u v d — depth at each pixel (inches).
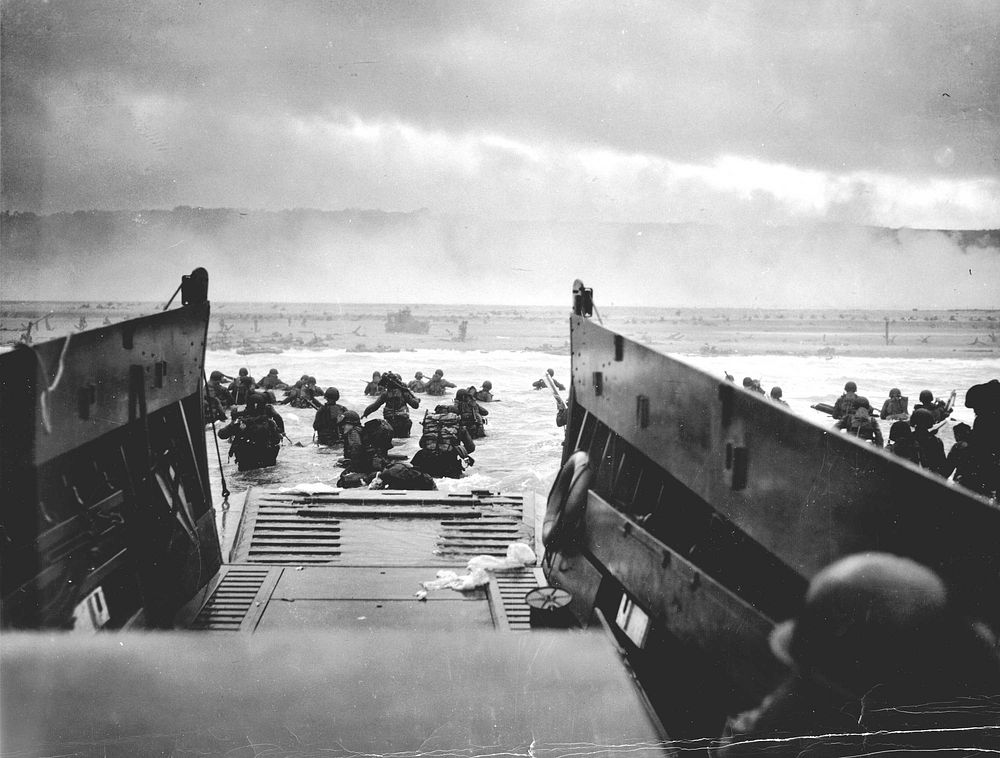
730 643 107.8
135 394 173.9
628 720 117.4
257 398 464.4
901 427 359.6
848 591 83.8
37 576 128.0
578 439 206.2
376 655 156.3
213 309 4222.4
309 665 151.7
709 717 111.0
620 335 166.6
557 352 1540.4
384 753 110.6
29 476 128.3
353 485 379.9
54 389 134.7
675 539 136.1
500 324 2908.5
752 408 105.7
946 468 346.0
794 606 95.1
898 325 2908.5
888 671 78.0
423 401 780.0
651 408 144.6
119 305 3144.7
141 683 134.3
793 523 95.3
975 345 1818.4
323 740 116.1
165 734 116.0
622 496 166.2
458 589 214.5
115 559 155.7
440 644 163.9
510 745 111.9
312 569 233.6
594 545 173.8
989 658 70.2
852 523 85.0
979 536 71.1
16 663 120.3
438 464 407.8
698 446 122.4
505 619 187.2
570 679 133.3
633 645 140.4
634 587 145.6
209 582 217.9
